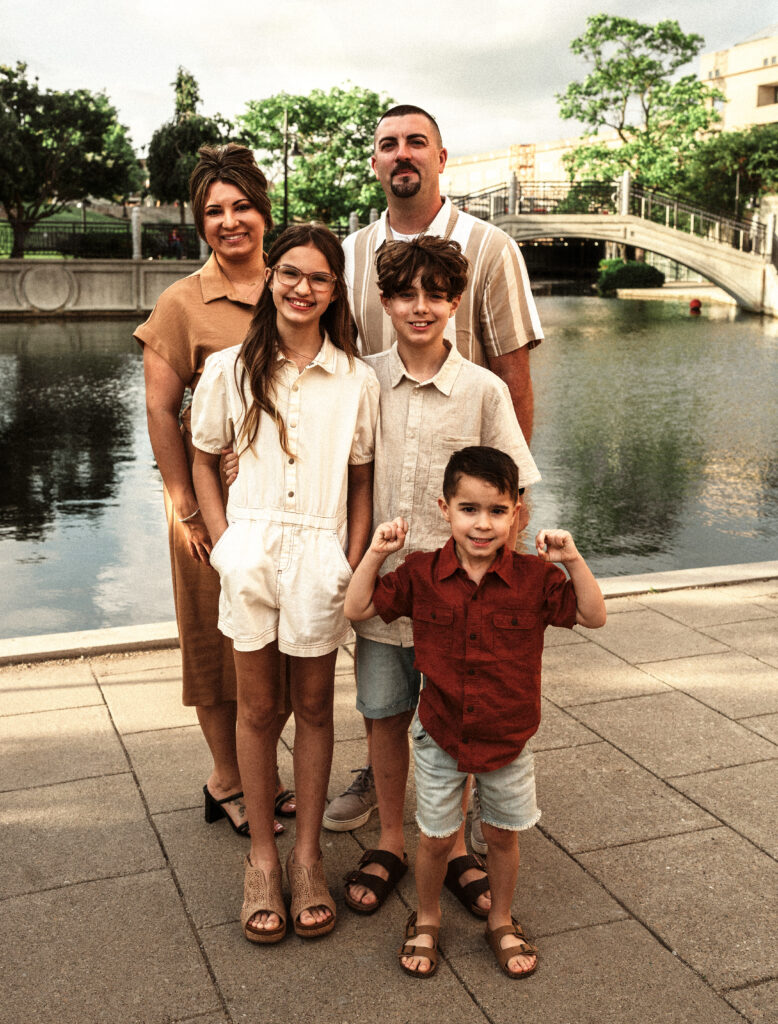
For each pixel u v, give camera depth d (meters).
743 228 32.38
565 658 3.85
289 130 42.84
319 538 2.18
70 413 12.42
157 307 2.47
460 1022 1.94
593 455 9.91
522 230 34.25
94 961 2.10
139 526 7.31
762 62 54.09
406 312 2.13
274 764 2.31
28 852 2.49
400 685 2.33
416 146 2.42
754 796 2.81
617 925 2.25
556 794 2.82
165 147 36.47
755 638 4.06
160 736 3.13
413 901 2.37
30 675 3.62
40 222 35.66
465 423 2.25
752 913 2.29
